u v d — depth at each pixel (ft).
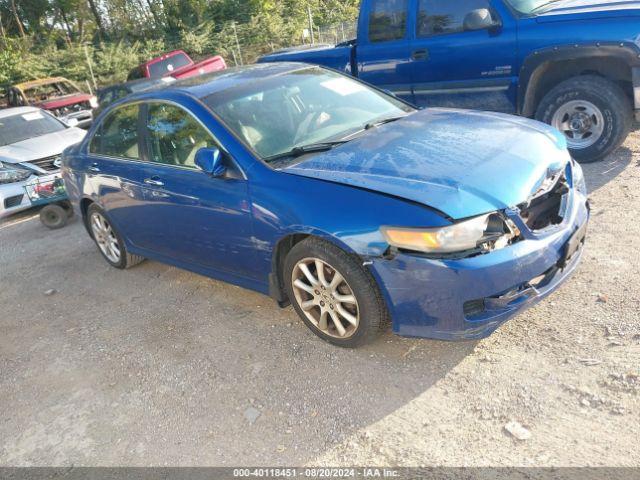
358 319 10.57
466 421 8.94
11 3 100.89
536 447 8.16
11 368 13.38
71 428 10.75
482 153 10.62
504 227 9.51
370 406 9.68
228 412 10.28
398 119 13.37
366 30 22.98
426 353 10.72
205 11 107.76
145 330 13.88
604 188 16.79
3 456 10.35
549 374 9.53
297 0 117.08
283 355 11.64
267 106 13.08
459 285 9.22
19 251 22.30
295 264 11.18
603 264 12.50
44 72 89.71
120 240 17.04
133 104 15.15
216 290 15.28
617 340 9.96
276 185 11.11
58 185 24.94
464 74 20.72
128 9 107.55
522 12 19.17
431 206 9.27
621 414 8.43
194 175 12.80
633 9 17.01
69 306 16.24
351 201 10.00
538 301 9.92
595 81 17.99
